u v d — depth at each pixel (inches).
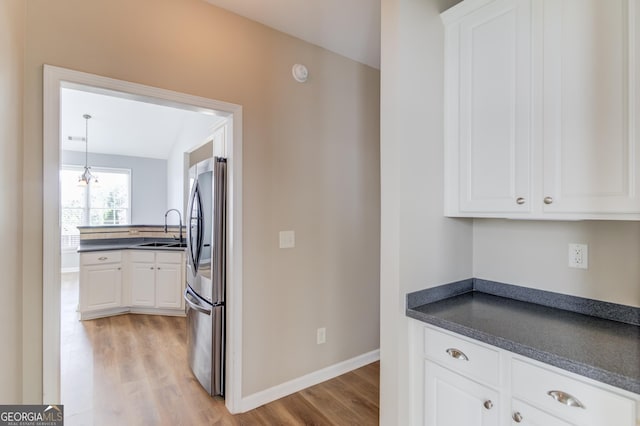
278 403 89.0
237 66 82.7
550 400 42.8
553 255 63.1
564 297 61.5
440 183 67.0
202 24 76.9
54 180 58.6
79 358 114.0
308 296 97.9
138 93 68.1
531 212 54.5
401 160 60.4
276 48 89.8
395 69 60.6
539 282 65.0
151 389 94.4
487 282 73.0
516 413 46.0
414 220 62.7
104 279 155.8
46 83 58.0
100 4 63.8
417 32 62.6
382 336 63.8
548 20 52.2
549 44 52.1
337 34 92.4
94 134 232.7
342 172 105.1
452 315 57.8
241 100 83.5
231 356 84.4
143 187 291.0
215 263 86.4
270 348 90.3
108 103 185.6
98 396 90.7
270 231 90.0
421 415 59.5
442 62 66.9
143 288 160.7
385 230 63.1
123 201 285.7
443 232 68.1
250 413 84.3
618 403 37.7
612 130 46.1
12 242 50.9
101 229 180.1
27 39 56.7
